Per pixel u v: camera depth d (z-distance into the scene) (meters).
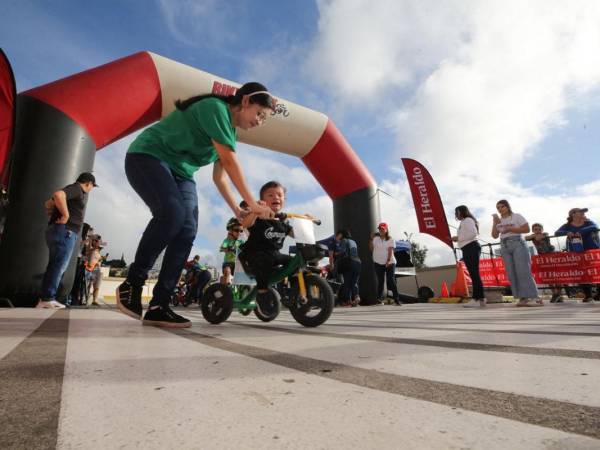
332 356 1.04
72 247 4.39
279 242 2.66
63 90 5.76
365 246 9.23
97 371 0.83
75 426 0.47
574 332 1.60
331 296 2.26
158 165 2.18
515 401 0.58
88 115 5.79
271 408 0.56
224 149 2.10
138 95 6.50
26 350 1.13
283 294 2.43
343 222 9.48
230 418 0.51
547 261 6.93
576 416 0.50
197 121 2.15
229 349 1.20
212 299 2.66
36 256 4.96
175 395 0.63
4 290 4.75
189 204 2.38
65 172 5.38
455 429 0.46
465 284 8.68
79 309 4.22
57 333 1.62
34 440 0.42
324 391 0.66
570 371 0.80
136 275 2.23
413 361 0.95
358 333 1.75
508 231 5.28
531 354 1.03
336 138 9.26
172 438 0.44
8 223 4.92
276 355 1.06
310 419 0.51
